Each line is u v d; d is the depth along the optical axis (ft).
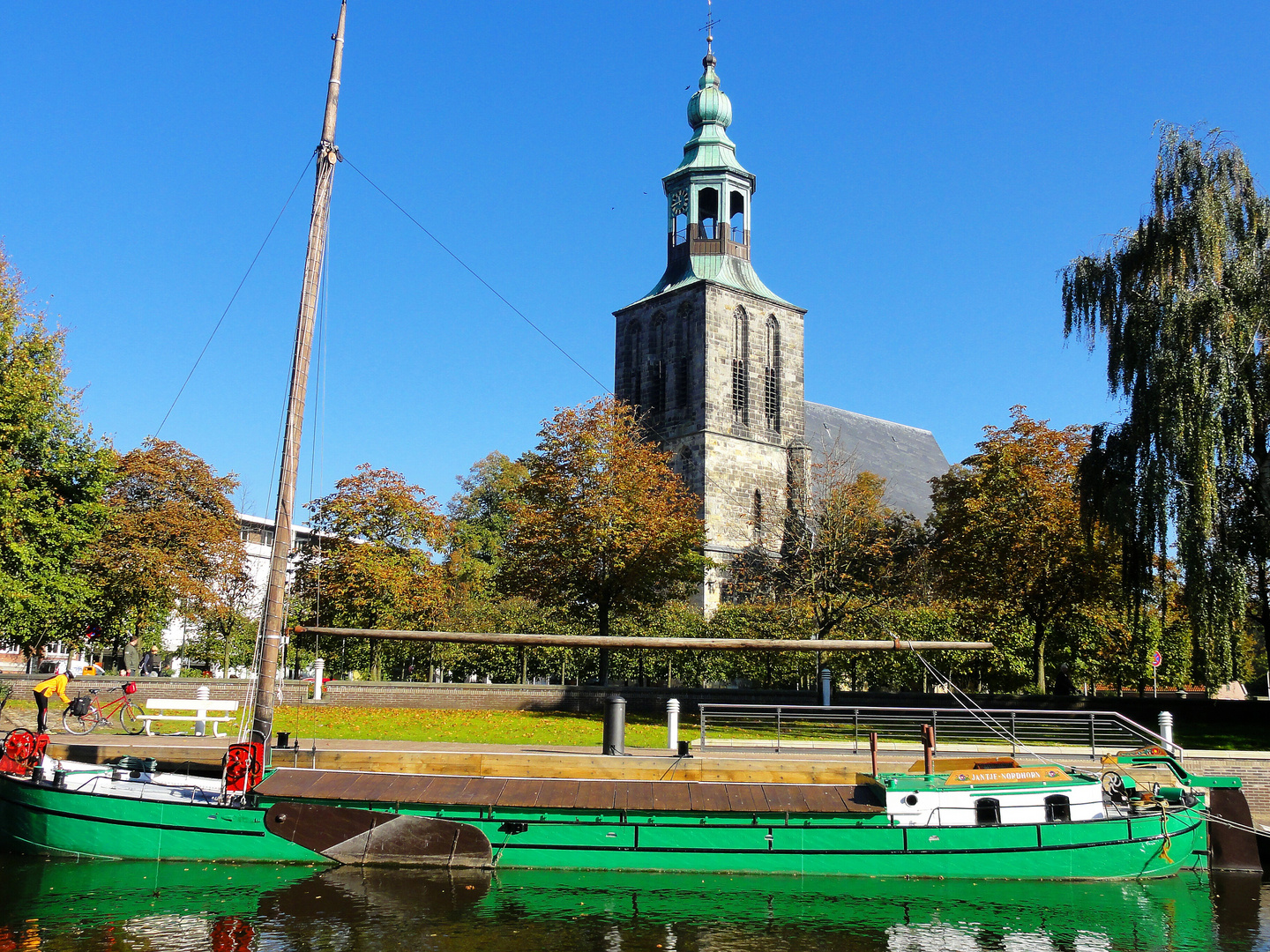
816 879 69.05
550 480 156.04
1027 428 146.72
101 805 68.39
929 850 69.72
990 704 125.59
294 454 75.00
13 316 108.37
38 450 106.93
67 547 108.78
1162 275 111.14
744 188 323.78
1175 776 78.69
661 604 164.86
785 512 214.90
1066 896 66.69
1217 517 102.68
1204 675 101.71
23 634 104.78
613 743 84.38
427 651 206.08
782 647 66.49
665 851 69.46
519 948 53.11
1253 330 103.09
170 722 99.09
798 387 321.11
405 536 168.35
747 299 313.73
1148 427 105.50
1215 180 109.91
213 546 161.38
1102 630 150.30
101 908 58.44
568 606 160.56
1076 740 107.04
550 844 69.67
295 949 52.01
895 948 55.77
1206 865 73.46
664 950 53.93
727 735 106.73
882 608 171.63
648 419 319.27
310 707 115.44
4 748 71.56
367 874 67.10
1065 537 136.36
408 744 90.63
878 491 249.96
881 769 78.84
